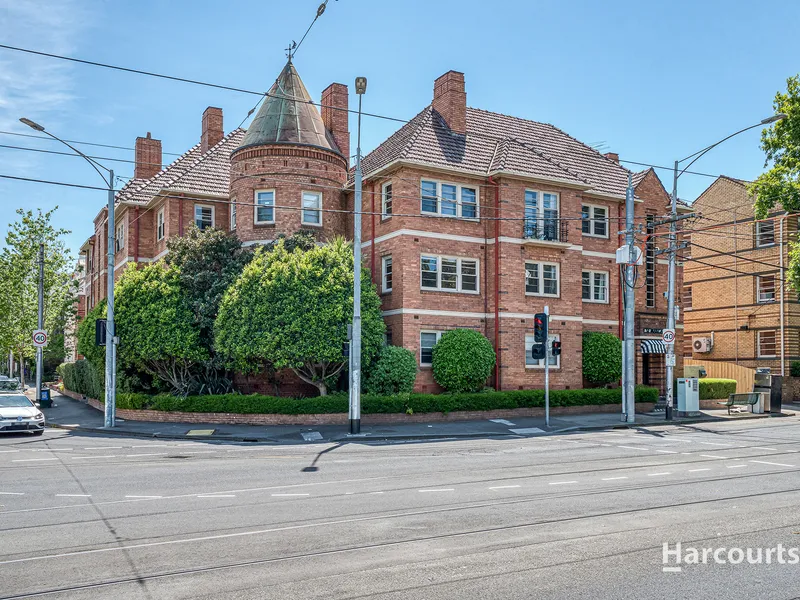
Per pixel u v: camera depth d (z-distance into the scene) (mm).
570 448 18344
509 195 27984
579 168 32250
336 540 8547
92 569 7441
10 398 23281
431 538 8625
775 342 37500
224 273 25328
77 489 12180
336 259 23969
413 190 26891
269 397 23719
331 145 30047
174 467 14891
